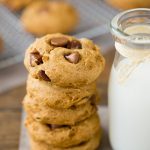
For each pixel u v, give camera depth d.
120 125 0.43
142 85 0.40
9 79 0.57
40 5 0.67
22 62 0.60
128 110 0.42
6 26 0.68
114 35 0.39
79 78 0.40
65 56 0.40
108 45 0.61
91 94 0.42
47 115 0.42
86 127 0.43
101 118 0.49
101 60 0.41
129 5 0.67
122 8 0.68
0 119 0.51
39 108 0.42
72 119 0.42
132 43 0.39
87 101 0.43
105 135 0.48
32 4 0.69
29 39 0.65
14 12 0.71
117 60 0.42
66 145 0.43
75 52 0.40
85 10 0.71
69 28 0.65
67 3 0.71
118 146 0.45
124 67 0.41
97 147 0.46
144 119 0.42
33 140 0.44
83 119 0.43
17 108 0.52
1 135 0.49
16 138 0.49
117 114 0.43
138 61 0.40
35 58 0.40
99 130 0.46
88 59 0.40
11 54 0.62
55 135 0.43
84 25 0.67
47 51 0.41
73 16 0.66
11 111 0.52
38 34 0.65
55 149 0.44
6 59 0.61
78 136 0.43
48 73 0.39
